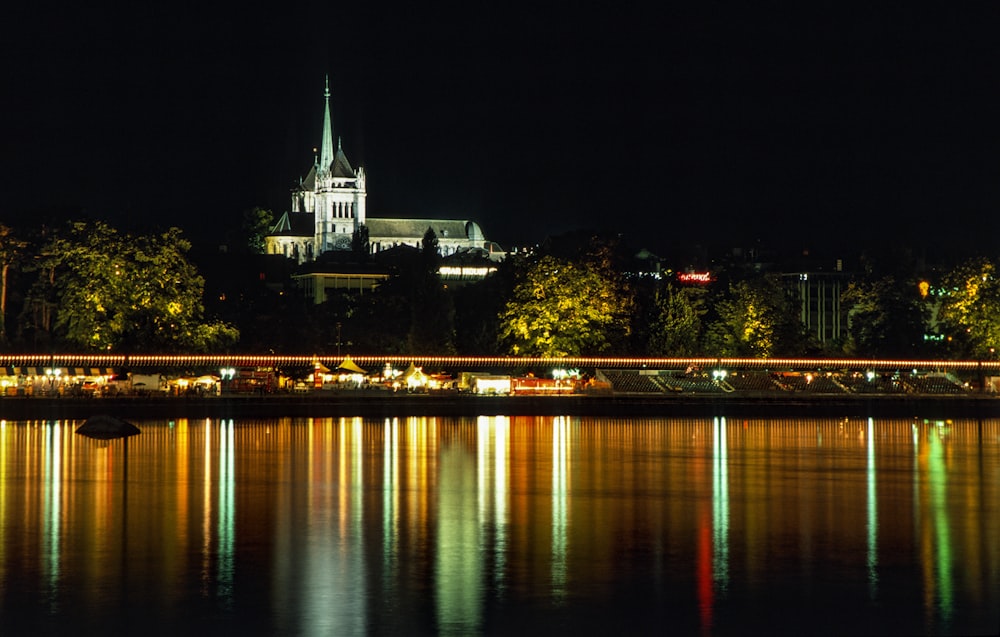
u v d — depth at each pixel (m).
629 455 120.00
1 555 64.25
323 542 68.31
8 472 100.69
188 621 51.62
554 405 181.25
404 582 58.47
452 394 193.50
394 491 90.31
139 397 166.75
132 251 182.50
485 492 90.00
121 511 79.12
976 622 51.97
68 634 49.84
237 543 67.88
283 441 133.00
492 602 54.84
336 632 50.25
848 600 55.28
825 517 78.00
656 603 54.75
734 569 61.44
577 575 60.09
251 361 190.38
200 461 110.25
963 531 72.50
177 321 186.88
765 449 128.62
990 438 146.75
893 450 128.38
